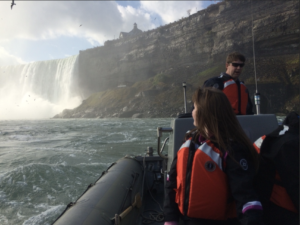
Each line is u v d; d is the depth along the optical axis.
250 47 108.25
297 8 97.69
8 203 6.47
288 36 99.50
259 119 2.30
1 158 11.41
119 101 122.31
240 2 112.50
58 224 2.01
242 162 1.29
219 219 1.36
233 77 2.50
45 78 151.25
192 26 131.75
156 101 105.88
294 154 1.24
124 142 17.81
